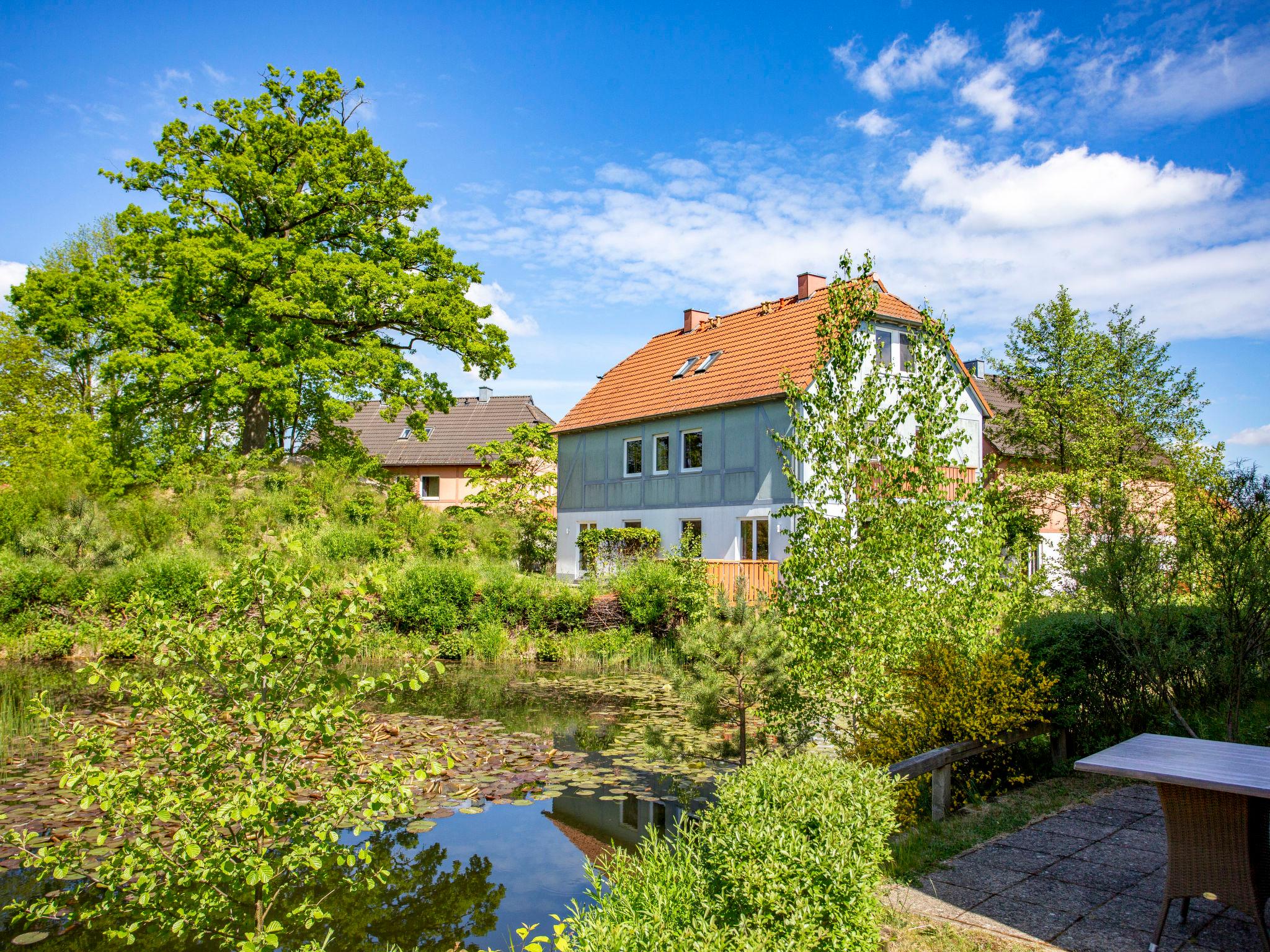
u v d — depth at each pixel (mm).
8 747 9258
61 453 23344
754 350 22984
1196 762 4039
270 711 4086
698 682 7605
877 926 3857
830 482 8055
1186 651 7566
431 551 23141
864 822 4016
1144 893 4613
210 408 25109
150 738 4074
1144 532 7699
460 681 14156
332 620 4090
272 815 4051
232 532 20328
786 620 7488
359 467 27125
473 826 6945
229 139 26406
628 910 4156
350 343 27906
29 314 23797
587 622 17422
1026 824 5801
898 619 7008
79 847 4270
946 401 7520
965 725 6309
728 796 4152
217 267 24156
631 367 28781
